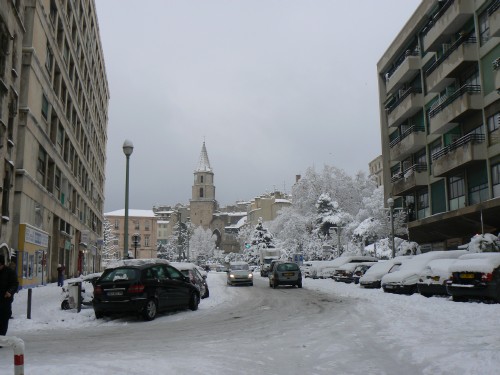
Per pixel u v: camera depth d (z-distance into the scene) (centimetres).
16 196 2562
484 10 2797
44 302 1808
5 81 2259
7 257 2317
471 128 2920
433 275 1673
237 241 16162
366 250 5531
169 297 1419
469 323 1049
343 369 680
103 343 930
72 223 4322
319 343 894
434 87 3269
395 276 1905
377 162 11000
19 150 2594
